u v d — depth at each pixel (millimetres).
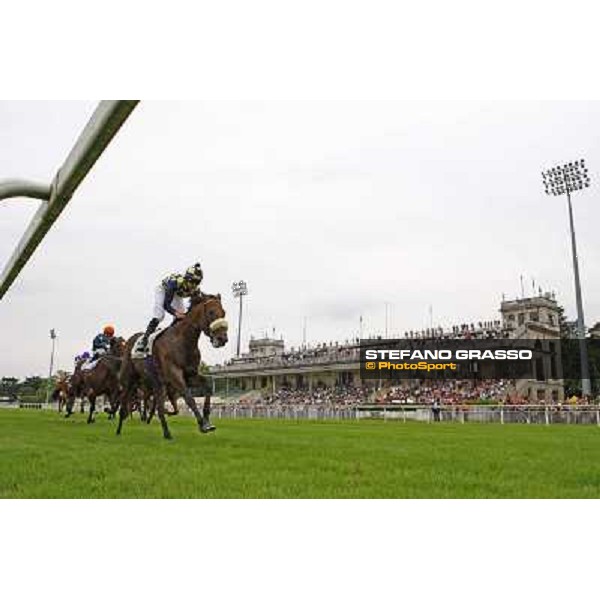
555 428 20062
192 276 9055
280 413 37938
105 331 15484
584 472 5344
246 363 69312
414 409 34094
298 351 68438
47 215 2197
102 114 1571
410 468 5539
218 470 5207
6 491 4324
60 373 25688
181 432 11000
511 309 60125
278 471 5180
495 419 28781
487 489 4492
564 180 48719
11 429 11672
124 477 4809
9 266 3012
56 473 5062
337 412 35469
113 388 14281
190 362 8617
